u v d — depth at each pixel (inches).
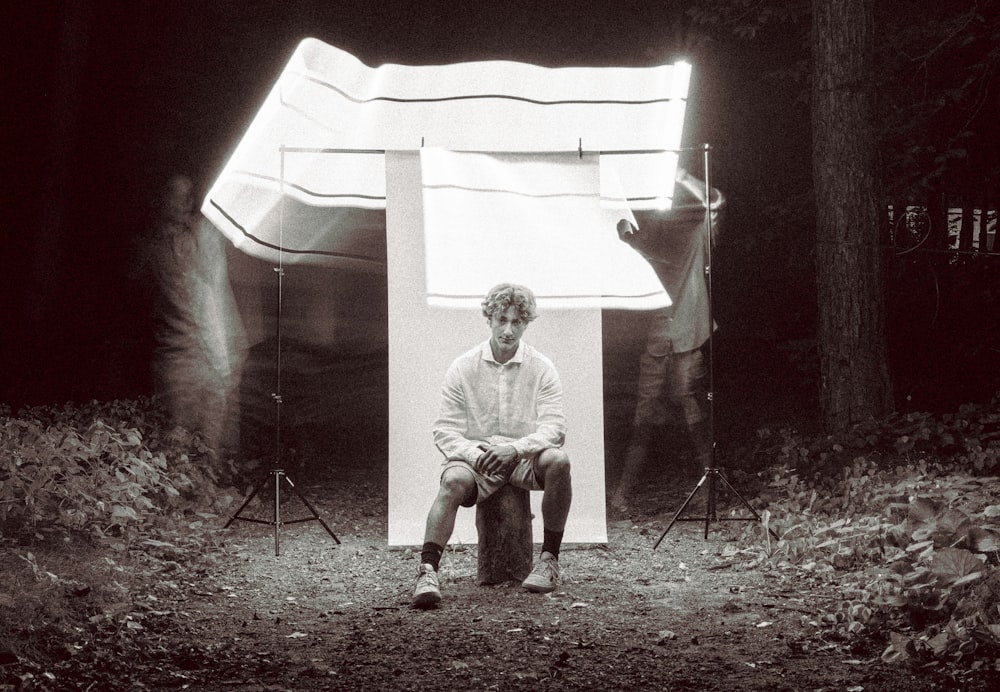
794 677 162.2
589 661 172.2
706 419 370.0
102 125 504.4
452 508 218.2
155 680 164.4
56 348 440.5
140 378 413.7
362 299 458.3
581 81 298.4
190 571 233.3
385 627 192.9
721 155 474.9
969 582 176.7
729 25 458.9
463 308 264.2
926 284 438.9
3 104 496.4
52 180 479.5
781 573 226.5
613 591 218.5
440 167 265.6
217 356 323.9
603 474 265.4
